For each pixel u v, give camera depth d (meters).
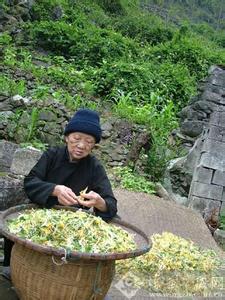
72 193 2.90
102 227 2.77
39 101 7.83
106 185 3.12
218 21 38.72
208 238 5.71
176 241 4.79
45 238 2.60
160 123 8.88
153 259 4.05
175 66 14.30
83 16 17.27
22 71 10.45
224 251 5.57
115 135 7.97
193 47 16.11
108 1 22.72
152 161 7.75
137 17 22.28
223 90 9.08
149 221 5.68
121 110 8.87
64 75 10.59
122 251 2.57
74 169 3.13
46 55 13.43
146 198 6.43
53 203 3.04
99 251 2.55
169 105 9.58
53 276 2.55
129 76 11.01
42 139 7.30
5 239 3.22
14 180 4.43
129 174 7.14
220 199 7.03
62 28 13.82
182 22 30.95
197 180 7.04
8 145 6.07
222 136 7.12
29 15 15.48
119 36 14.97
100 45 13.39
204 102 9.00
